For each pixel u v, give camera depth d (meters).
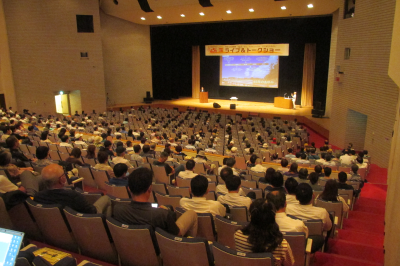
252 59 26.89
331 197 4.92
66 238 3.19
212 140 12.81
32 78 21.53
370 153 13.49
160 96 29.56
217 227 3.45
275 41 24.91
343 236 5.02
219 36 26.45
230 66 27.92
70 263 2.29
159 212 2.78
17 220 3.37
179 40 28.25
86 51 22.50
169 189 5.38
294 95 24.89
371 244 4.78
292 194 4.43
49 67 21.83
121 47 25.83
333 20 20.53
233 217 3.88
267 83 26.84
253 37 25.27
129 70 26.62
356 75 14.66
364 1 13.80
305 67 25.50
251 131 16.77
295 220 3.26
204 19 23.14
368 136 13.67
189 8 19.08
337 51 16.83
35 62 21.44
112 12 22.53
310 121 21.05
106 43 24.95
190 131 16.06
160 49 28.50
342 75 16.09
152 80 28.72
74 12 21.78
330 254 4.09
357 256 4.32
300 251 3.09
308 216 3.86
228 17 22.14
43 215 3.13
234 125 18.31
